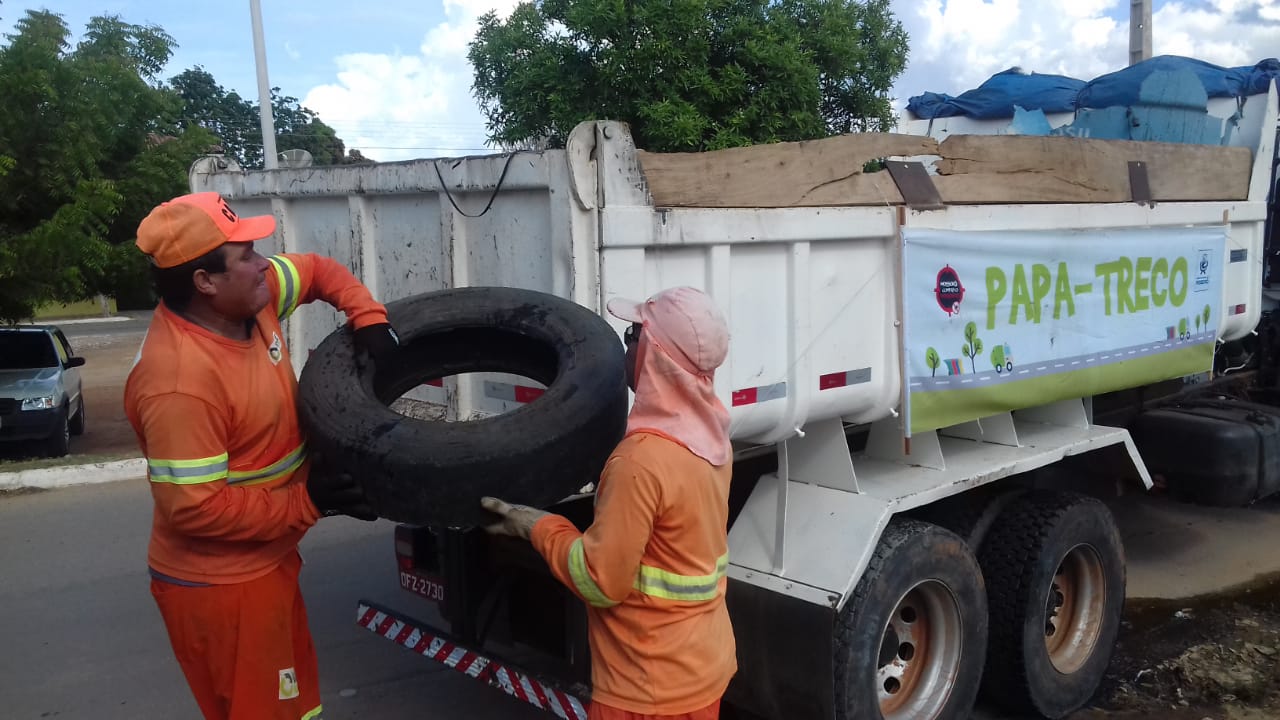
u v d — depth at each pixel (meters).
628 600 2.35
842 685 3.32
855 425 4.18
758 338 3.32
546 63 9.13
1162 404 5.96
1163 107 6.19
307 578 6.11
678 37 8.91
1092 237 4.54
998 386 4.11
